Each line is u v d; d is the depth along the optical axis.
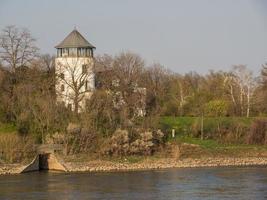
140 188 153.50
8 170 188.88
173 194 144.00
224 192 146.38
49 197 141.12
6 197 141.50
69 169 195.62
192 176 177.00
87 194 144.75
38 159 198.62
